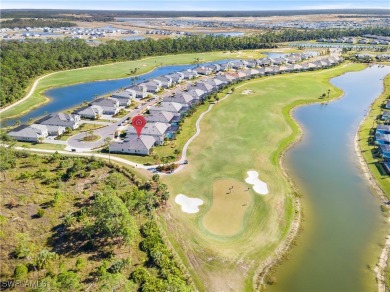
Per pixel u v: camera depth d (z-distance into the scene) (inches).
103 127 5196.9
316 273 2610.7
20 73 7534.5
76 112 5615.2
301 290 2460.6
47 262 2472.9
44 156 4158.5
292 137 4933.6
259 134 4948.3
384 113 5856.3
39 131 4682.6
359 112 6131.9
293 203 3430.1
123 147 4303.6
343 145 4773.6
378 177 3909.9
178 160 4156.0
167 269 2504.9
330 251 2832.2
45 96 6884.8
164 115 5354.3
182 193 3503.9
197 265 2642.7
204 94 6752.0
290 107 6230.3
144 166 4008.4
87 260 2556.6
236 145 4586.6
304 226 3120.1
